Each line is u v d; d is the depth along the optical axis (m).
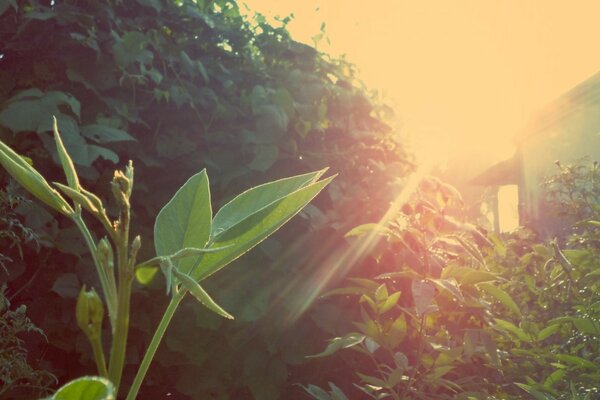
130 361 3.01
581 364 2.01
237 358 3.21
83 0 3.21
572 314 2.46
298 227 3.40
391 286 3.42
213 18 3.95
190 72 3.49
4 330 2.50
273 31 4.15
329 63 4.24
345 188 3.64
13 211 2.60
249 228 0.77
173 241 0.81
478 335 2.25
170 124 3.39
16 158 0.73
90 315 0.62
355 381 3.41
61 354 2.99
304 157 3.67
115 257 3.00
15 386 2.46
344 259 3.40
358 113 4.04
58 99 2.77
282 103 3.55
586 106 10.61
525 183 13.58
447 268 2.22
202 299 0.67
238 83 3.89
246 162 3.45
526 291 2.80
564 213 3.08
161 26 3.61
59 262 2.91
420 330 2.33
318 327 3.36
